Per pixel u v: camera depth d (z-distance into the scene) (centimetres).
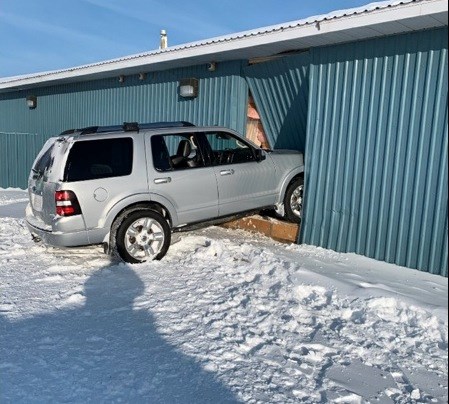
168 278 568
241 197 739
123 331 420
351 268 631
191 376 346
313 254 701
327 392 330
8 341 398
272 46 779
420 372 364
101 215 616
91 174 614
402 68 648
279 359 375
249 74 941
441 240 618
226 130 745
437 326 435
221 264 620
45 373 347
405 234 653
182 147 717
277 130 950
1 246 726
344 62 712
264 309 471
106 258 660
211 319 446
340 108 720
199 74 1052
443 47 605
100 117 1362
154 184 652
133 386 332
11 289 529
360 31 643
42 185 637
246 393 326
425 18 574
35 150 1655
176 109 1122
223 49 852
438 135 616
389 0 643
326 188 741
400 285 559
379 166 678
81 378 341
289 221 809
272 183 778
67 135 643
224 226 875
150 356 374
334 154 730
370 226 690
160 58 1005
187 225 693
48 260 649
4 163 1734
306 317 455
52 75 1356
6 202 1308
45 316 453
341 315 461
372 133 684
